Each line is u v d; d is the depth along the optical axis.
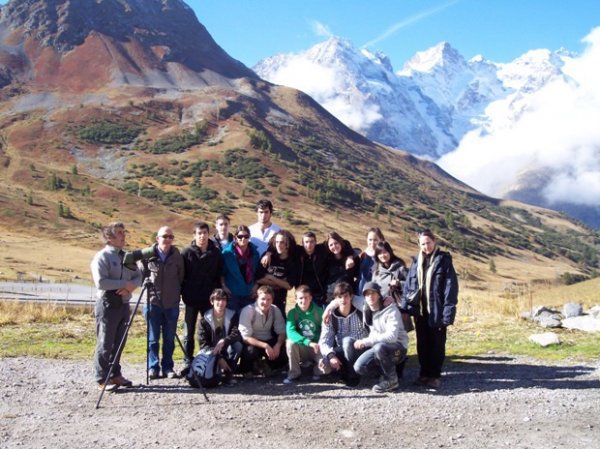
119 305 8.05
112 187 152.75
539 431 6.57
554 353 10.50
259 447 6.05
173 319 8.85
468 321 13.93
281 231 9.32
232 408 7.33
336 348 8.55
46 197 134.25
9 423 6.66
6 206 114.75
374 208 194.38
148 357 8.49
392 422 6.85
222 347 8.49
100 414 7.04
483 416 7.07
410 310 8.48
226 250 9.28
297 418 6.96
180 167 184.00
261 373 9.16
